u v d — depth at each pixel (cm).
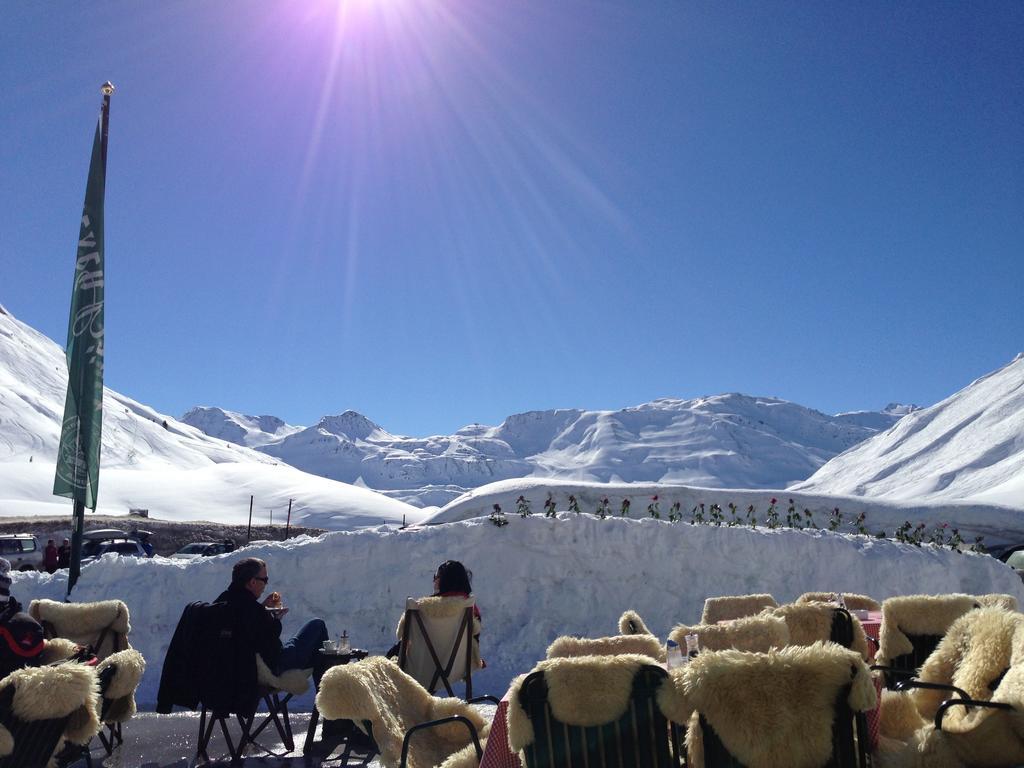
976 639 390
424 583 1029
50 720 402
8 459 15988
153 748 640
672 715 288
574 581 1050
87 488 1038
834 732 276
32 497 10162
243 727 589
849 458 11362
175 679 590
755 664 279
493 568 1053
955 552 1157
